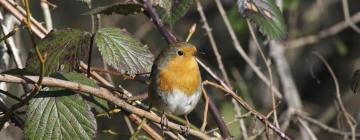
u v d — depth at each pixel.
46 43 5.88
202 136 6.61
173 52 7.29
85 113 5.75
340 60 15.88
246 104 7.07
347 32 15.72
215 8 14.76
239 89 11.84
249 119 10.71
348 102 14.78
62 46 5.88
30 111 5.70
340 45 14.22
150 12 6.77
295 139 13.05
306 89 16.27
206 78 12.90
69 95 5.80
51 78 5.58
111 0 15.41
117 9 6.22
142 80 7.35
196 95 7.42
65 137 5.66
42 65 5.33
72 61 5.84
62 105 5.76
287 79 12.14
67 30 5.96
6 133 11.91
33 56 5.86
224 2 13.84
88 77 6.06
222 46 14.50
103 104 6.12
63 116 5.72
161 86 7.29
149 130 6.40
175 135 6.80
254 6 6.48
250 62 9.90
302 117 11.22
